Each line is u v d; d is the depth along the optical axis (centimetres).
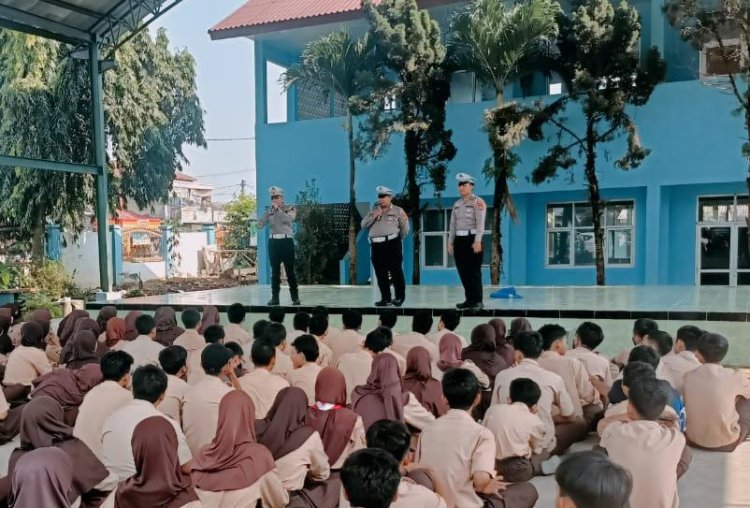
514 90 1307
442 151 1211
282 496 293
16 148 1496
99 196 1126
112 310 702
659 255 1188
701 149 1120
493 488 296
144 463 248
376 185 1338
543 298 865
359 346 538
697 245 1212
